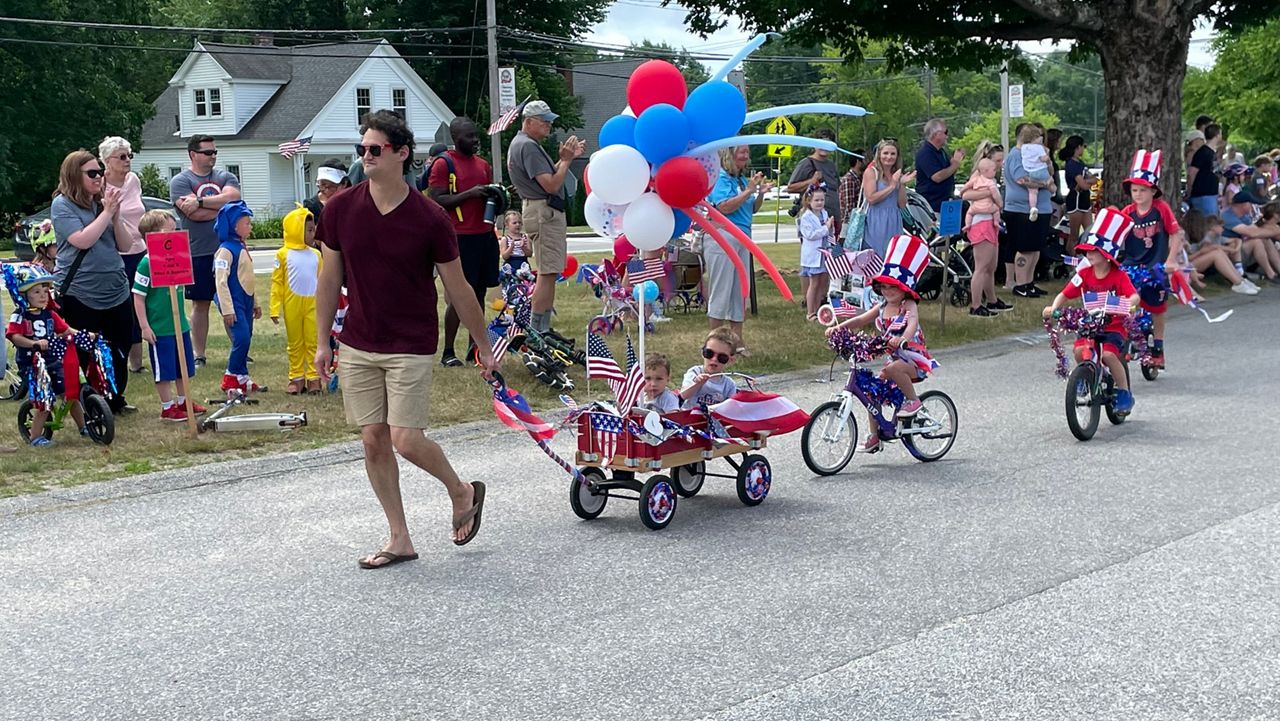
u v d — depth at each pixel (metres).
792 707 4.51
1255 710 4.47
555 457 6.78
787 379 11.41
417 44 56.53
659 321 14.80
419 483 7.84
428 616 5.47
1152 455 8.38
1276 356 12.34
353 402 6.12
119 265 9.50
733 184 13.30
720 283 12.00
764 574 6.01
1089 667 4.86
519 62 55.44
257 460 8.36
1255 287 17.66
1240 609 5.46
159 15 62.06
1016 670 4.83
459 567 6.16
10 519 7.01
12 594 5.79
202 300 11.64
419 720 4.44
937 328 14.12
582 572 6.07
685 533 6.74
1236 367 11.77
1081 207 18.53
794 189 14.99
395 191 5.92
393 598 5.71
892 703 4.54
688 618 5.42
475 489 6.37
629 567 6.14
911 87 65.62
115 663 4.98
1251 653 4.98
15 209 45.00
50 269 12.02
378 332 6.03
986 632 5.22
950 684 4.71
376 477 6.21
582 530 6.82
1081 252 9.05
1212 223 17.73
